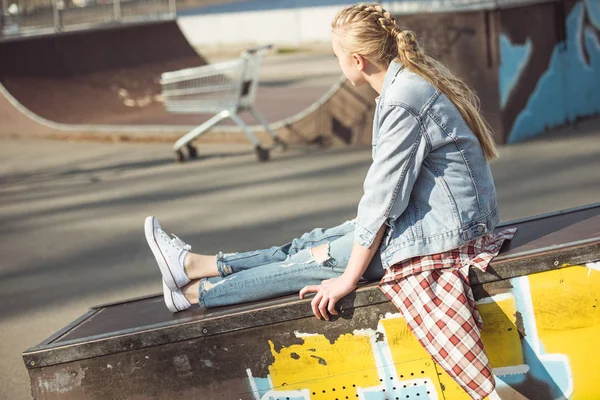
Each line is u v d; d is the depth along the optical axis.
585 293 2.54
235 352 2.64
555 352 2.57
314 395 2.64
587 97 8.76
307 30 18.88
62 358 2.67
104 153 9.45
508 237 2.76
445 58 7.86
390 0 8.48
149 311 2.94
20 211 7.09
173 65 12.61
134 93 11.59
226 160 8.42
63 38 11.97
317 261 2.69
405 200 2.47
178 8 23.56
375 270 2.62
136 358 2.67
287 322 2.61
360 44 2.56
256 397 2.66
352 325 2.59
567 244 2.56
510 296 2.54
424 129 2.46
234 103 8.20
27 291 4.93
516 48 7.77
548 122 8.24
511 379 2.59
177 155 8.50
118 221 6.42
